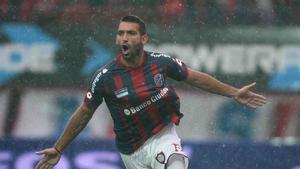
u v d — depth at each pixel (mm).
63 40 30188
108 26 30188
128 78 17328
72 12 30375
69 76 29953
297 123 30031
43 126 29688
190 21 30359
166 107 17672
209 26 30406
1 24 30359
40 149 28250
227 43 30375
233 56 30406
